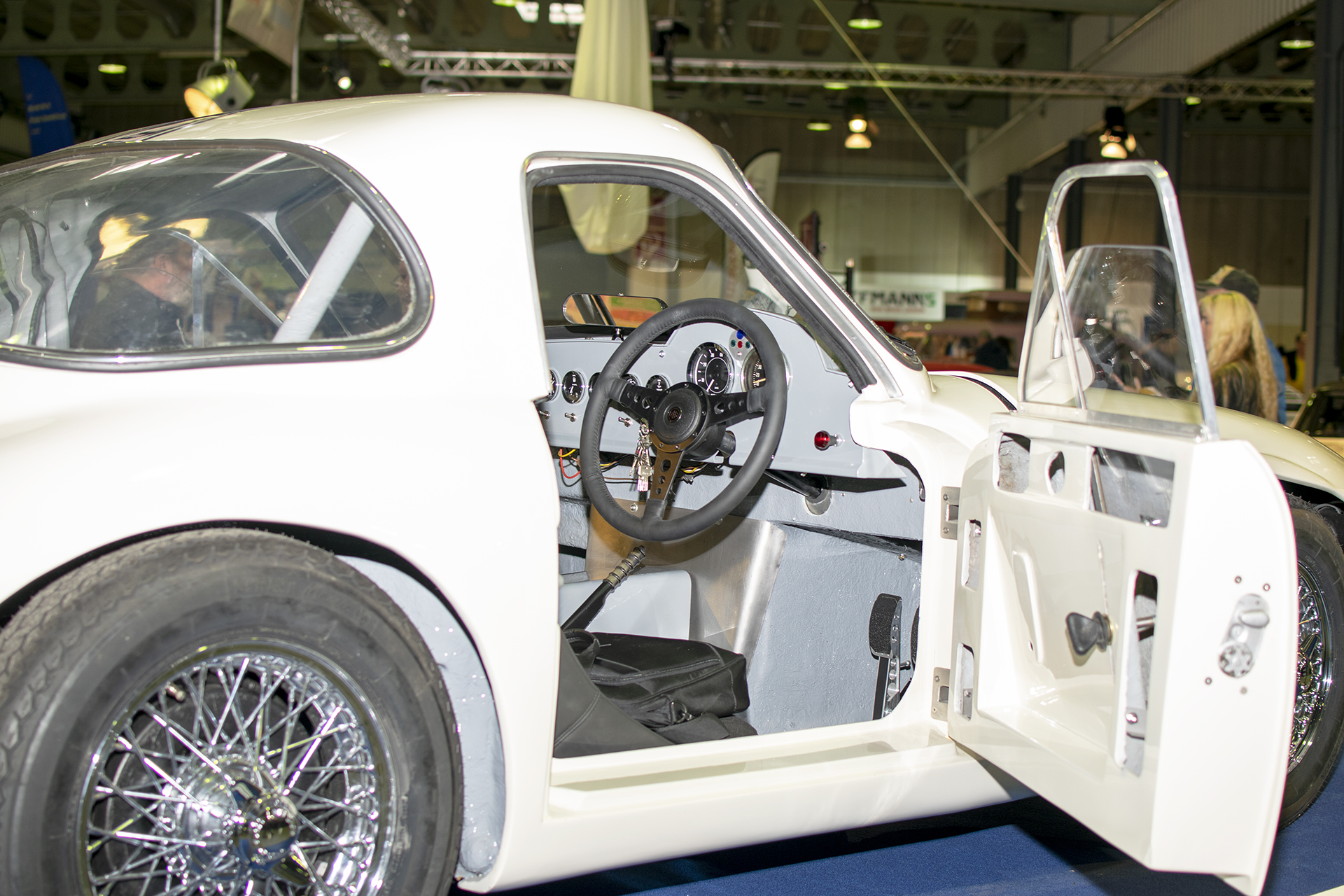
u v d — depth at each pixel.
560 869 1.44
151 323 1.36
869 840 2.19
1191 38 14.49
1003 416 1.66
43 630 1.11
